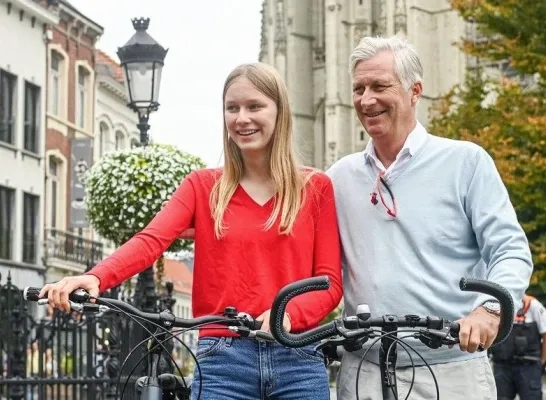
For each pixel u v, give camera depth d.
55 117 39.75
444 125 26.02
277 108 4.43
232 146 4.47
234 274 4.34
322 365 4.37
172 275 64.69
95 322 11.64
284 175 4.40
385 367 4.03
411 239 4.73
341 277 4.58
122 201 13.49
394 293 4.70
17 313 11.30
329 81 66.19
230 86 4.42
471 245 4.80
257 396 4.29
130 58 14.45
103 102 47.66
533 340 12.39
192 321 3.89
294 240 4.39
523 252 4.55
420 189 4.77
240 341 4.28
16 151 35.72
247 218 4.39
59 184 40.31
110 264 4.12
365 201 4.83
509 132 22.08
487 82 25.25
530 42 21.67
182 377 4.24
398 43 4.76
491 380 4.77
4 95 35.12
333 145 65.75
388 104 4.71
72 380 11.48
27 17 36.41
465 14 22.02
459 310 4.72
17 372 11.26
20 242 35.97
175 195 4.50
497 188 4.73
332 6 66.44
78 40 42.31
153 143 13.98
